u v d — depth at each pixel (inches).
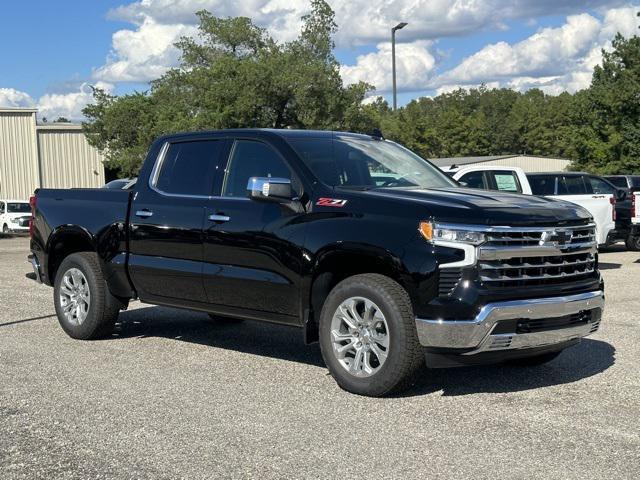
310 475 164.4
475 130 3700.8
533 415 207.3
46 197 328.5
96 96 2000.5
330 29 1998.0
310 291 238.2
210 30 2054.6
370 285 220.4
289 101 1795.0
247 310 259.4
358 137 281.6
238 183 264.5
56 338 315.6
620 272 562.9
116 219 297.3
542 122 4468.5
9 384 240.8
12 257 773.3
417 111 4234.7
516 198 234.8
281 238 243.0
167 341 310.7
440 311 208.2
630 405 216.5
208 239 263.9
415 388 235.6
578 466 169.0
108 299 304.8
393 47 1349.7
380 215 223.0
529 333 214.8
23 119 1875.0
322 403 219.3
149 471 167.6
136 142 2012.8
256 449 181.0
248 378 248.8
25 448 182.9
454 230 209.6
